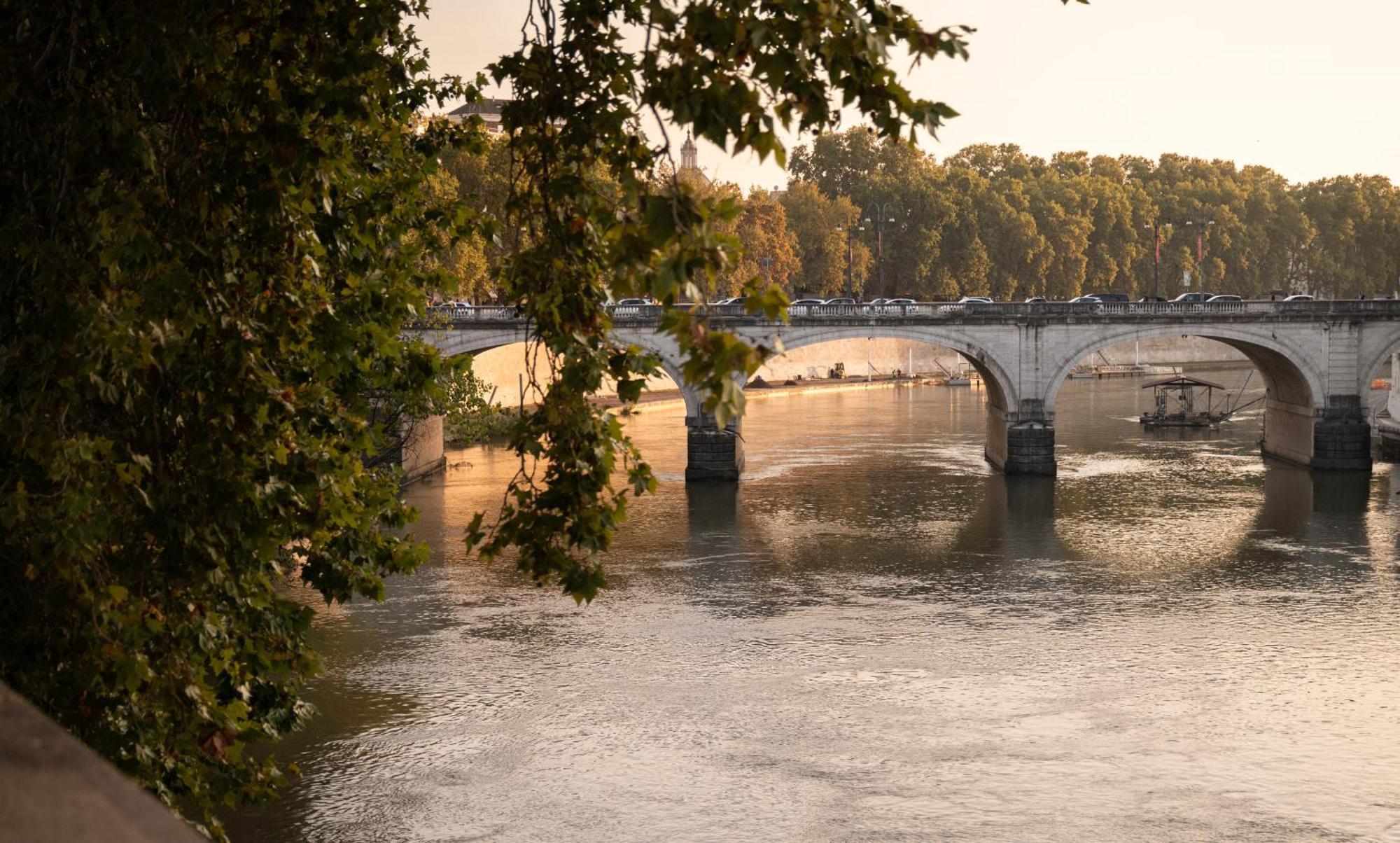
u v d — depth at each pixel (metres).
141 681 10.34
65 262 10.27
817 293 154.50
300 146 11.63
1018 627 44.44
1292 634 43.31
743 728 34.38
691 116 7.67
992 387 88.19
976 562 54.97
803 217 153.00
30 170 11.06
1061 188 180.88
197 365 11.59
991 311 80.81
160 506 11.24
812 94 7.96
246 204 12.02
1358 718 34.84
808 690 37.47
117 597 10.22
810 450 93.75
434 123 16.88
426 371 15.76
